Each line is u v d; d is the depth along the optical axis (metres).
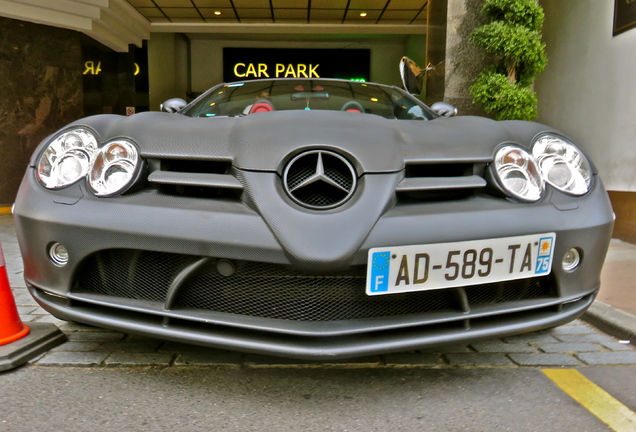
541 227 1.80
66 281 1.84
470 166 1.87
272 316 1.74
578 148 2.02
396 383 1.85
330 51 17.77
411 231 1.66
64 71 10.55
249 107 2.79
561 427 1.55
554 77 6.66
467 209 1.76
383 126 1.94
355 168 1.72
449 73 6.63
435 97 7.14
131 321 1.76
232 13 13.43
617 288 3.14
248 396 1.73
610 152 5.38
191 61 17.70
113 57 12.90
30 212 1.87
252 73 17.77
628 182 5.06
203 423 1.54
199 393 1.74
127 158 1.83
